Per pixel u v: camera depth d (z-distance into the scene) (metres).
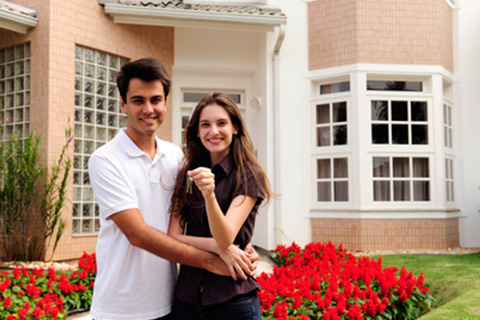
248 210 2.00
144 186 2.03
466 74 8.51
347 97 7.71
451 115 8.51
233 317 1.96
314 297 3.60
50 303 3.69
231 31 8.23
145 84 1.98
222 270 1.93
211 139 2.05
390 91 7.82
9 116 6.58
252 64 8.27
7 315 3.55
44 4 6.26
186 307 2.02
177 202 2.07
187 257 1.90
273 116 7.70
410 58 7.77
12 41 6.48
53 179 5.91
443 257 6.57
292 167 7.75
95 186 1.96
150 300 1.99
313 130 7.99
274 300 3.63
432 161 7.84
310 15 7.98
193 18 7.05
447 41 8.31
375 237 7.49
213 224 1.80
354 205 7.55
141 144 2.08
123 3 6.82
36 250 5.98
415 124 7.88
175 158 2.20
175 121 8.12
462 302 3.96
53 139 6.18
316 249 5.80
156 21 7.05
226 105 2.08
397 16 7.77
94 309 2.02
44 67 6.22
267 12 7.32
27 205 5.96
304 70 7.92
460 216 8.29
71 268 5.77
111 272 1.98
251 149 2.12
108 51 6.88
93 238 6.60
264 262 6.73
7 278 4.06
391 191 7.73
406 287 3.98
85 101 6.66
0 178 5.99
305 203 7.77
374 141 7.79
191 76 8.21
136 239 1.89
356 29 7.65
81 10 6.56
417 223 7.61
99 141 6.79
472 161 8.40
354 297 3.77
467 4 8.56
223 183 2.06
